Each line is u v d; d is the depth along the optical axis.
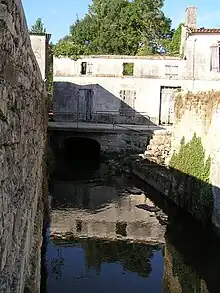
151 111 36.88
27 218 6.58
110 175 27.81
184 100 21.53
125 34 52.56
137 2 54.22
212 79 35.22
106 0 53.41
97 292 12.10
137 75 36.72
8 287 4.16
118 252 15.02
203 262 14.50
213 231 15.95
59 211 19.48
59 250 15.00
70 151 37.41
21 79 5.23
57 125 33.28
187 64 35.72
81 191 23.45
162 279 13.23
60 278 12.81
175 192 20.77
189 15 37.34
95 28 52.88
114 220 18.45
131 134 32.44
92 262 14.18
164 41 53.88
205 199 16.58
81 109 37.44
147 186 25.09
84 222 18.03
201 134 18.50
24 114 5.77
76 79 37.28
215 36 34.91
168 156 27.69
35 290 6.73
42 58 21.28
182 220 18.55
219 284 13.22
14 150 4.55
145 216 19.12
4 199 3.81
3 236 3.78
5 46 3.78
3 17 3.65
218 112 16.42
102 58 36.97
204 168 17.36
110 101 37.09
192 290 12.67
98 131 32.53
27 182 6.52
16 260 4.87
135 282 12.88
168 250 15.40
